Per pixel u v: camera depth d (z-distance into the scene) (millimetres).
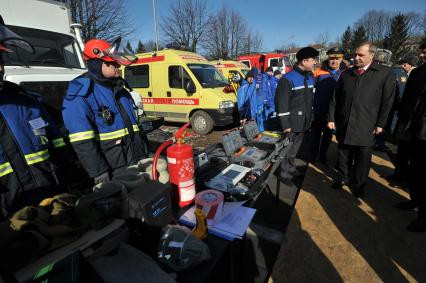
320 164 3996
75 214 831
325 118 3691
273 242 1505
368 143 2660
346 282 1821
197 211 980
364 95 2570
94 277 626
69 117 1510
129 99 1929
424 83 2553
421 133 2279
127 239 870
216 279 1020
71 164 1563
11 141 1231
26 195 1282
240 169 1584
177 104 6328
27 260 664
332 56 3707
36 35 3348
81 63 3869
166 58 6293
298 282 1825
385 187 3219
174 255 812
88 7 11844
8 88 1272
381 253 2094
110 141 1710
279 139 2371
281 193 2924
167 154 1143
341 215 2629
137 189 935
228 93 6246
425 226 2307
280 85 2920
